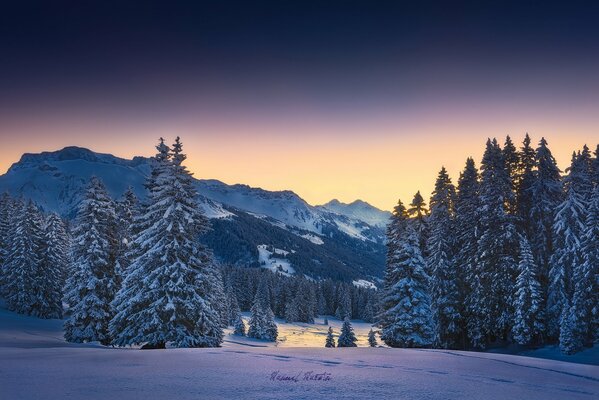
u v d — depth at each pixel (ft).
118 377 34.47
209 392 29.19
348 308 590.55
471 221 149.48
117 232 128.26
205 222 97.76
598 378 40.47
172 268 88.69
